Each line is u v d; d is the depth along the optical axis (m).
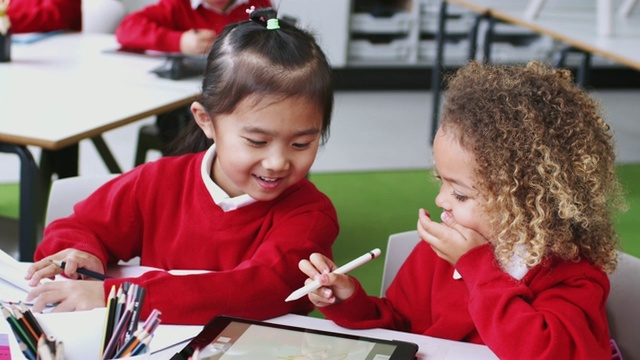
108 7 3.26
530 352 1.11
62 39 3.05
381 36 5.17
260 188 1.31
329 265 1.24
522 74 1.20
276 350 1.07
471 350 1.16
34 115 2.12
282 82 1.26
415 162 3.91
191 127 1.75
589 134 1.16
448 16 5.06
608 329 1.29
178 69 2.54
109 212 1.47
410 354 1.07
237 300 1.25
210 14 3.04
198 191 1.44
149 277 1.26
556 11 4.00
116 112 2.18
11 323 0.94
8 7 3.06
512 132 1.14
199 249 1.43
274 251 1.32
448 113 1.19
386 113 4.66
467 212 1.18
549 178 1.13
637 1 4.07
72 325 1.03
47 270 1.30
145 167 1.50
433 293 1.34
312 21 4.82
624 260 1.36
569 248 1.16
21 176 2.05
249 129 1.27
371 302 1.30
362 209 3.34
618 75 5.38
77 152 2.59
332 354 1.06
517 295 1.15
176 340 1.16
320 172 3.71
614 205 1.24
